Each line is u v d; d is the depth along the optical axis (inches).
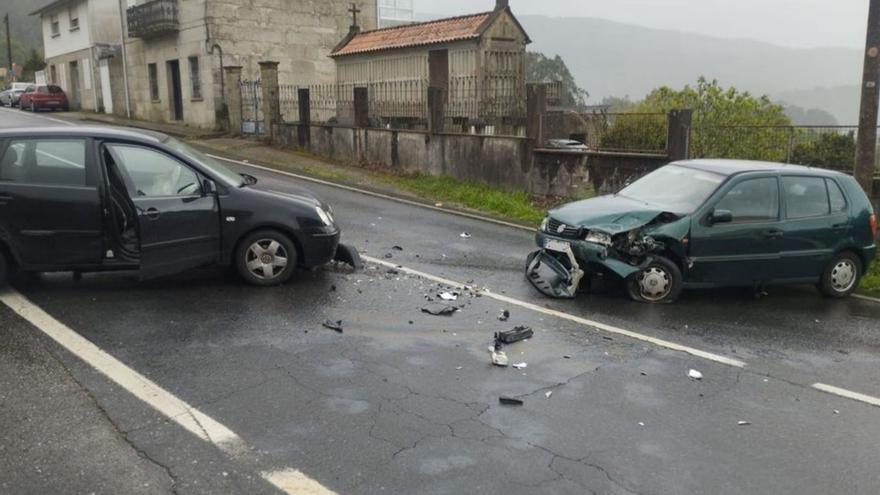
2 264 279.9
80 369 215.3
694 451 186.1
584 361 248.8
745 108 911.0
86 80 1462.8
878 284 401.1
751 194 344.5
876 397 231.5
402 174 710.5
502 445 183.5
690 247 330.6
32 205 275.1
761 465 180.9
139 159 290.2
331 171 715.4
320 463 169.8
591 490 164.1
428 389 216.4
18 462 163.5
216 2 1011.9
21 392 197.9
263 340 248.5
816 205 358.3
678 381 235.1
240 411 194.2
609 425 198.7
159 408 193.0
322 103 922.1
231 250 304.5
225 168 330.3
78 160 281.6
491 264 386.0
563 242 334.6
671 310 322.7
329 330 263.3
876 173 463.2
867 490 171.2
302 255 318.3
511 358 247.3
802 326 311.3
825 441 196.5
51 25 1614.2
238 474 163.2
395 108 825.5
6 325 249.1
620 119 577.3
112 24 1359.5
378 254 390.6
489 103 730.2
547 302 320.8
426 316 287.7
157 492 154.4
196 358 229.0
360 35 1005.8
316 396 206.5
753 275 344.2
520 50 830.5
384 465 170.2
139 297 289.3
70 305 274.5
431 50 855.7
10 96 1647.4
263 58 1066.1
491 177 645.3
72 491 153.5
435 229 477.1
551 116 642.8
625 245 327.0
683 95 937.5
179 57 1102.4
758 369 251.9
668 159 526.6
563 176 593.0
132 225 285.4
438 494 159.0
